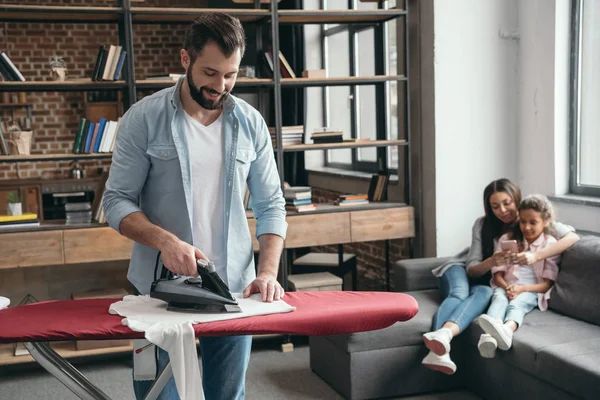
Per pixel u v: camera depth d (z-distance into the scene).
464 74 4.39
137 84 4.01
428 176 4.45
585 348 2.87
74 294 4.09
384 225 4.41
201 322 1.84
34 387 3.75
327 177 6.19
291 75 4.30
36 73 7.45
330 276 4.38
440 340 3.20
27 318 1.90
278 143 4.22
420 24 4.44
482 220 3.84
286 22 4.55
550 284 3.53
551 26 4.20
